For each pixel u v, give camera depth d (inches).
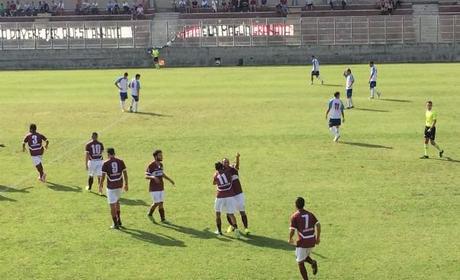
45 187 1010.7
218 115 1536.7
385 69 2465.6
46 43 2952.8
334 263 704.4
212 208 892.0
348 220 830.5
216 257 727.7
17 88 2100.1
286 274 681.6
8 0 3607.3
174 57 2901.1
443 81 2023.9
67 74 2568.9
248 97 1791.3
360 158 1128.8
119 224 824.9
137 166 1114.7
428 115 1113.4
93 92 1971.0
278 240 773.3
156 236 795.4
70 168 1119.0
